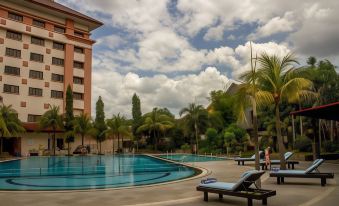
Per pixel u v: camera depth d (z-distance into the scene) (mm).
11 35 48688
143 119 58406
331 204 8336
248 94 13750
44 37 51469
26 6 49688
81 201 9320
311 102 37469
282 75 16359
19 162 32406
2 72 46938
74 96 54844
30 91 49812
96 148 54562
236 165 23141
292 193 10156
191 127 47500
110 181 16297
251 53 13477
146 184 13609
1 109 38719
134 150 52406
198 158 34719
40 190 11781
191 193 10625
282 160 16234
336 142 33594
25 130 42312
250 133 44875
